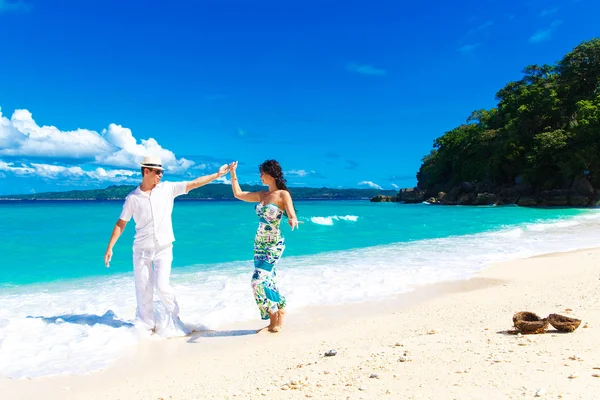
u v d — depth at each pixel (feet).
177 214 105.09
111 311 18.88
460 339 13.26
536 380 9.04
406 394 8.97
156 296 21.91
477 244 44.27
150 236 16.79
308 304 21.04
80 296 23.68
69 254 39.60
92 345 15.17
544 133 176.04
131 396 10.84
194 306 20.90
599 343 11.59
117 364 13.50
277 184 16.49
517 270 28.45
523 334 13.33
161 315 17.26
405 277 27.02
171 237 17.17
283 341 15.24
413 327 16.01
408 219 87.04
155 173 16.66
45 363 13.57
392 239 51.08
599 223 69.82
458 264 31.81
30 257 37.93
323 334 15.90
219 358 13.66
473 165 229.25
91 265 34.32
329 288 24.34
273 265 16.67
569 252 36.50
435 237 52.65
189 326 17.42
